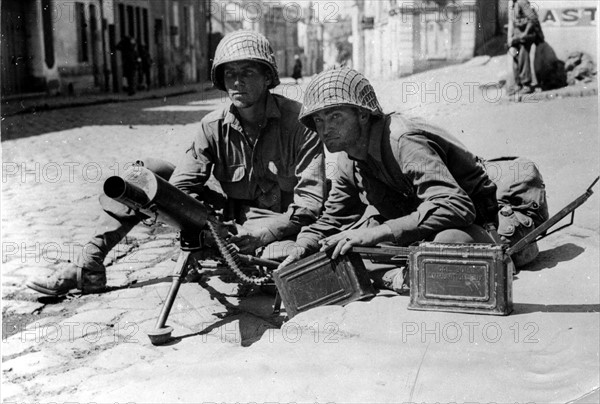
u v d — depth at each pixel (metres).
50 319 4.23
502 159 4.83
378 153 3.96
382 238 3.79
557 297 3.86
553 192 5.91
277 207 4.79
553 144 7.18
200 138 4.67
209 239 3.98
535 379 3.06
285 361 3.32
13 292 4.74
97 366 3.56
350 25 27.77
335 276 3.88
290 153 4.62
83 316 4.23
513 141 7.54
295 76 29.44
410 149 3.88
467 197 3.87
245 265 4.20
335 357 3.32
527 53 10.69
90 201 7.61
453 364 3.19
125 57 20.67
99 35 19.89
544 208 4.54
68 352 3.74
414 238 3.83
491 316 3.55
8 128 13.49
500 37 15.85
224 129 4.62
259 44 4.37
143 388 3.23
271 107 4.54
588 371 3.05
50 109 16.73
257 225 4.56
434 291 3.65
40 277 4.71
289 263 4.11
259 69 4.37
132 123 13.85
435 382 3.07
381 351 3.32
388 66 18.59
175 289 3.88
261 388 3.14
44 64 18.08
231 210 4.85
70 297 4.61
